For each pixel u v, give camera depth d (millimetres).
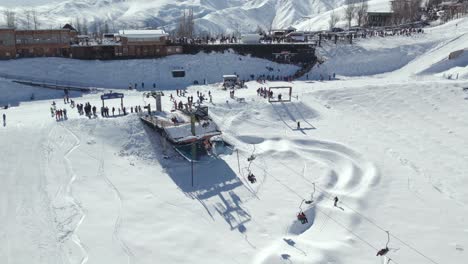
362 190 42031
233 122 59312
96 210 37562
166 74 82688
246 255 32375
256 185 43875
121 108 59594
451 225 36219
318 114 64250
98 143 49656
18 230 33844
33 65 77500
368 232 35344
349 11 155500
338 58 92312
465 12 134125
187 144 49219
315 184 43969
